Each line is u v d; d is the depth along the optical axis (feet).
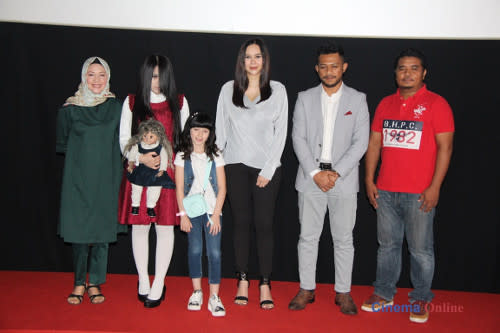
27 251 11.43
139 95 8.91
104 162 9.20
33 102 11.09
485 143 10.59
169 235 9.20
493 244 10.74
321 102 9.29
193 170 8.99
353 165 9.00
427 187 8.85
